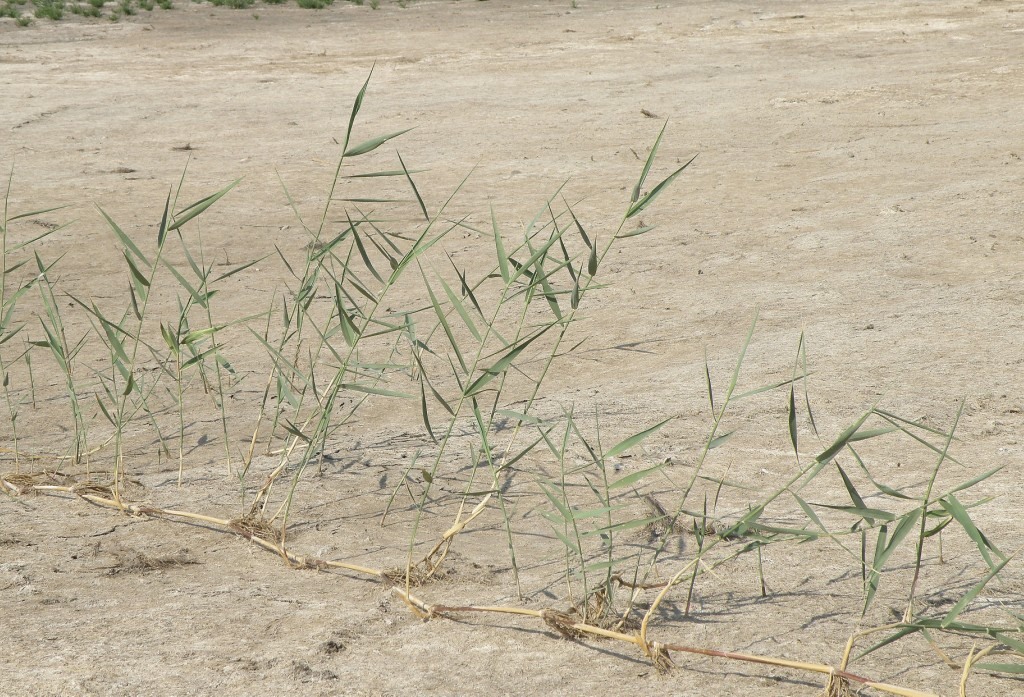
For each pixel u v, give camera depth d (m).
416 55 14.91
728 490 3.12
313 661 2.30
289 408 3.94
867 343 4.30
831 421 3.56
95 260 6.22
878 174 7.59
